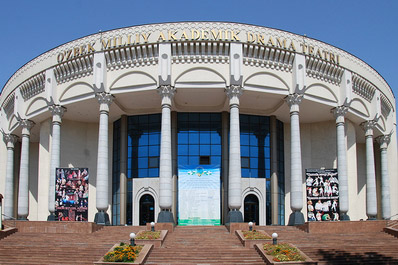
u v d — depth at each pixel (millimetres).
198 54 38312
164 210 35500
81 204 36906
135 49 38719
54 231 33469
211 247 27156
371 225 35031
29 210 52500
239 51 38156
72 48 41594
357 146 55438
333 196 37188
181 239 29922
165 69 37719
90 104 41500
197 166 41875
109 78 39531
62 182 37219
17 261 25234
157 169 43281
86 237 31359
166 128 36938
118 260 22922
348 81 42812
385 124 52750
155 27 39000
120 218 43062
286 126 47688
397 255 26641
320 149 47094
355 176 45188
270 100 41594
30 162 53875
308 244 28719
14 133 50969
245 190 43312
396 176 52562
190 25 38781
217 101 41781
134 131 44656
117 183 44969
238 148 36812
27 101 46094
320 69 41656
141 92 38969
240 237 29156
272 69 39594
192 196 41344
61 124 44375
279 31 40281
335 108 42719
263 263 23844
